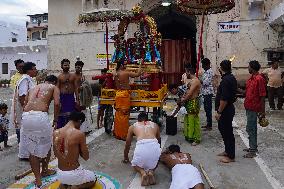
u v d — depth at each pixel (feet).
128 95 25.81
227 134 20.48
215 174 18.47
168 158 17.70
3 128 24.02
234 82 20.03
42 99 16.93
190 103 24.66
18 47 121.39
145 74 27.07
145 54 29.40
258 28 54.39
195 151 23.04
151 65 27.58
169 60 66.95
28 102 16.87
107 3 61.52
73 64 65.10
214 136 27.45
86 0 63.21
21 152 21.13
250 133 21.59
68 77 23.88
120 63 26.73
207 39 56.39
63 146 14.92
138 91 26.71
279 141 25.54
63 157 14.93
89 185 15.98
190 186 14.16
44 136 16.48
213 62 55.98
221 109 20.11
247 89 21.53
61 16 65.67
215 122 33.47
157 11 67.92
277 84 41.19
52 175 18.28
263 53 54.24
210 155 22.07
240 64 55.16
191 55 67.21
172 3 60.13
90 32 64.03
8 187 16.72
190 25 73.67
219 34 55.83
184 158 17.11
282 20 49.62
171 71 66.90
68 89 23.95
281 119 34.88
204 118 35.73
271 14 52.19
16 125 21.94
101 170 19.35
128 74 26.40
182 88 27.07
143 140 17.46
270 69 41.63
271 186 16.69
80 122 15.74
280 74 41.27
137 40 29.71
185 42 66.69
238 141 25.72
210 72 29.45
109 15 28.27
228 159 20.58
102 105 29.37
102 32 63.36
